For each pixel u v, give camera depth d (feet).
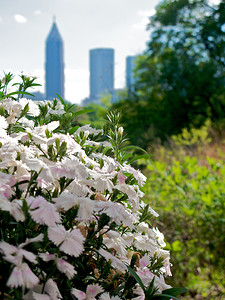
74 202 4.30
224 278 13.21
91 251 4.83
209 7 63.00
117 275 4.77
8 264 3.71
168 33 63.57
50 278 4.04
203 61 60.59
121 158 6.22
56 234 3.90
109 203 4.45
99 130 6.70
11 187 4.33
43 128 5.28
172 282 12.76
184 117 55.57
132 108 54.80
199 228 13.69
